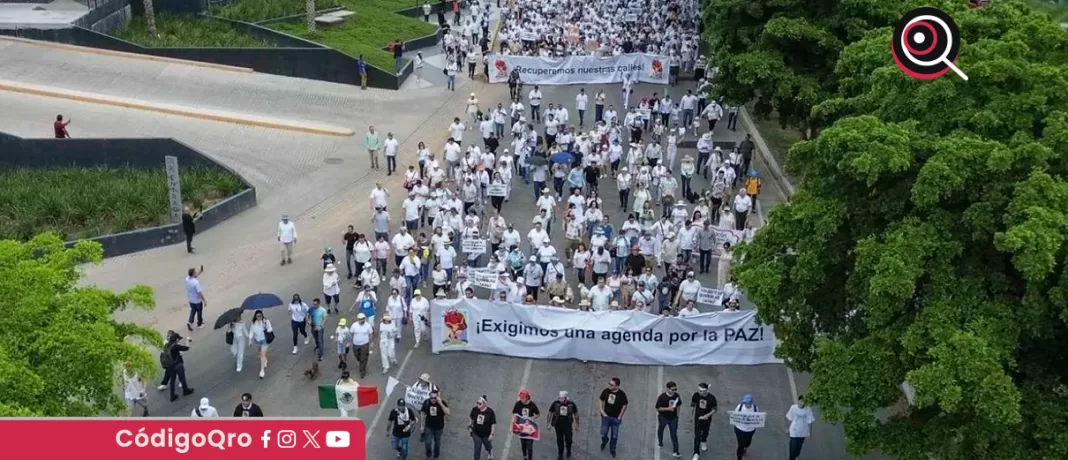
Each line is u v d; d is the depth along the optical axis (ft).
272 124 155.02
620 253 107.04
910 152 64.90
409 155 148.36
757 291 69.41
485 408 74.84
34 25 178.60
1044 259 56.54
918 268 61.05
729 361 92.48
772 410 85.71
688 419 84.53
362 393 75.46
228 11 197.16
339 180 138.21
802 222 68.90
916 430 63.16
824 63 132.67
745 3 135.23
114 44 179.22
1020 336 61.52
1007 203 61.67
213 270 111.86
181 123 153.69
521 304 92.73
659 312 100.42
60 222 119.96
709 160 139.03
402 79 182.39
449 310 92.84
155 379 88.43
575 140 139.44
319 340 91.45
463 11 239.71
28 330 59.47
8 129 143.13
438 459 78.38
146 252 116.57
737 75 132.67
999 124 67.72
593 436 81.87
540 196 128.06
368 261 105.29
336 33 198.49
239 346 89.76
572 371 91.71
